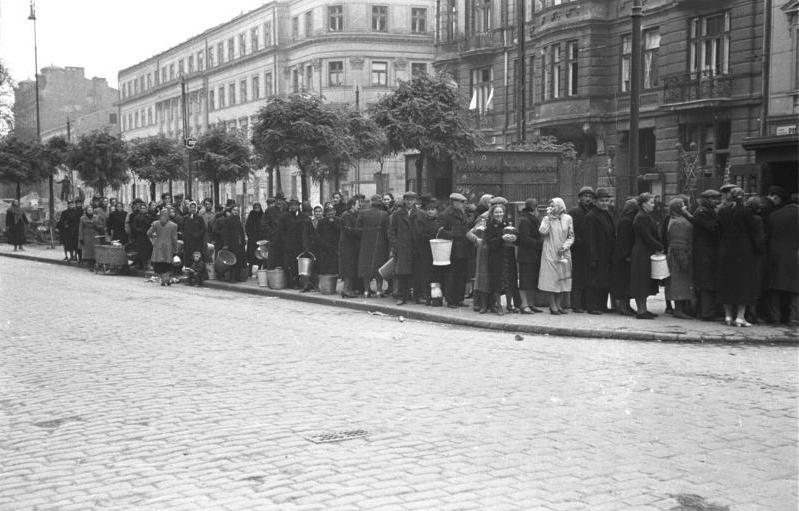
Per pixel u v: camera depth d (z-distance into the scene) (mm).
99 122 102438
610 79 34250
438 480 5695
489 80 43156
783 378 9266
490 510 5121
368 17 60656
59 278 23078
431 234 15859
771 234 12938
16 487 5676
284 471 5895
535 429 7031
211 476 5805
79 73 110250
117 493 5500
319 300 17391
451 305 15312
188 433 6930
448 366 9891
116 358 10547
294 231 19594
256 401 8062
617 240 14062
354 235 17438
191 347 11375
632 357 10594
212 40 77562
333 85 61062
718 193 13203
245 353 10859
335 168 29531
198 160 33156
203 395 8344
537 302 15266
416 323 14195
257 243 22328
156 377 9305
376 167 57781
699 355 10812
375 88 60750
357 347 11375
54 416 7617
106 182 38844
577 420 7344
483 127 42625
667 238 13742
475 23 43594
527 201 14648
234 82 73688
